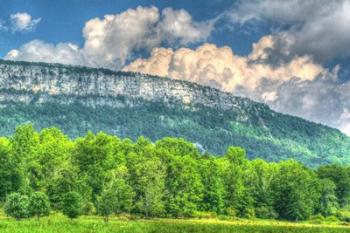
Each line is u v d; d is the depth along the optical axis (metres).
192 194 170.62
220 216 174.50
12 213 116.81
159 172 162.38
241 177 195.12
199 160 193.62
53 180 142.62
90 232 96.25
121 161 172.12
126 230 102.62
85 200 143.00
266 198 193.00
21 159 157.62
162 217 161.88
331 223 183.25
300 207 190.25
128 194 145.12
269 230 123.56
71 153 162.62
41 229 93.75
